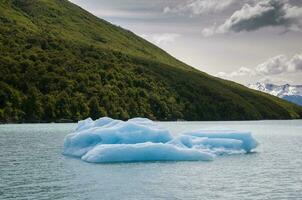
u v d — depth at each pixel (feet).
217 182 99.86
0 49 554.87
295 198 83.87
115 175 108.27
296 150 177.88
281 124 509.35
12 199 81.71
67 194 86.02
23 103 430.20
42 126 363.76
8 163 129.70
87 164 127.75
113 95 510.17
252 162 135.54
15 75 464.24
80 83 500.74
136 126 148.36
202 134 168.76
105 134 145.18
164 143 149.38
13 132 282.15
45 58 552.00
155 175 108.88
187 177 106.22
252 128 394.93
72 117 448.24
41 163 129.90
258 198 83.82
